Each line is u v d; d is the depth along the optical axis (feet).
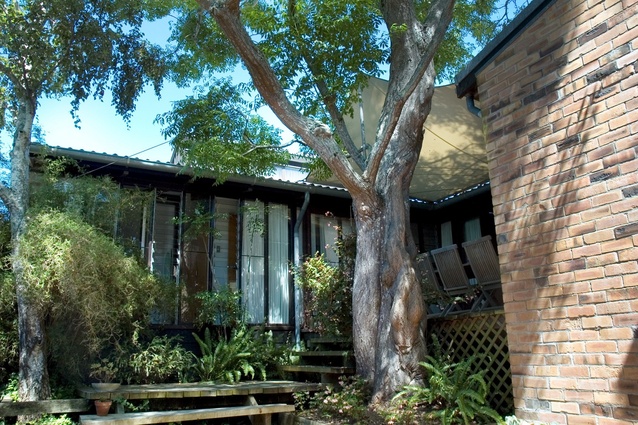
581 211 13.74
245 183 31.30
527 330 14.73
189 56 28.68
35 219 21.21
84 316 21.75
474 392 16.07
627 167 12.84
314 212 35.19
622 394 12.26
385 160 22.47
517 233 15.38
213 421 21.66
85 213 24.85
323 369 22.91
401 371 18.84
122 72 27.48
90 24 25.07
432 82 22.67
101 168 28.02
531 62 15.61
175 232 31.22
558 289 14.02
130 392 19.80
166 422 19.47
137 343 24.48
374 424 17.21
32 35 23.25
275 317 32.37
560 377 13.69
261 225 32.27
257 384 22.89
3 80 25.11
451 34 29.71
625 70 13.15
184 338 29.32
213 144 25.35
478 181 34.58
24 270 20.29
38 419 19.30
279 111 19.76
